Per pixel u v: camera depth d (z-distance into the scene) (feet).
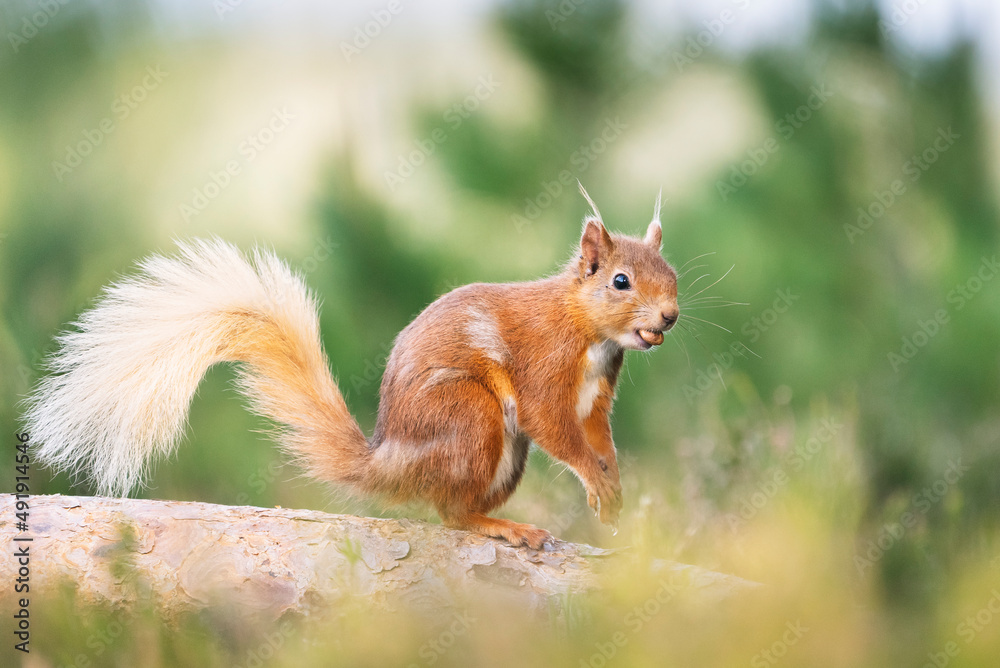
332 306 25.89
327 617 25.03
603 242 25.41
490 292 25.41
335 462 25.34
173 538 25.07
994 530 25.49
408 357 25.31
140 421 25.23
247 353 25.32
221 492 25.90
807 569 25.21
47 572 25.03
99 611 25.02
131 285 25.31
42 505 25.12
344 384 25.89
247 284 25.34
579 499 25.85
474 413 25.27
